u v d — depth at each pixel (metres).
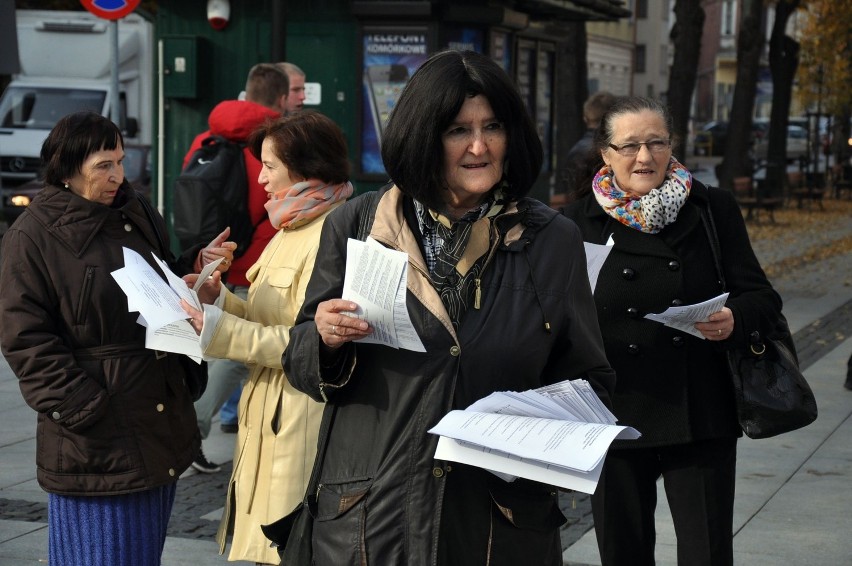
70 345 4.74
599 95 10.63
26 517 7.44
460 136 3.60
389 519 3.56
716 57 92.69
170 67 14.72
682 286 5.01
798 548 7.05
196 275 5.14
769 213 35.19
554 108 18.84
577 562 6.80
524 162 3.67
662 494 8.12
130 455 4.77
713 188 5.17
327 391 3.70
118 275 4.56
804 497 8.07
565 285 3.71
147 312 4.50
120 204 4.96
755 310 4.88
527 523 3.63
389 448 3.59
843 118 50.84
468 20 14.88
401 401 3.58
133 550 4.83
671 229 5.06
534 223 3.72
